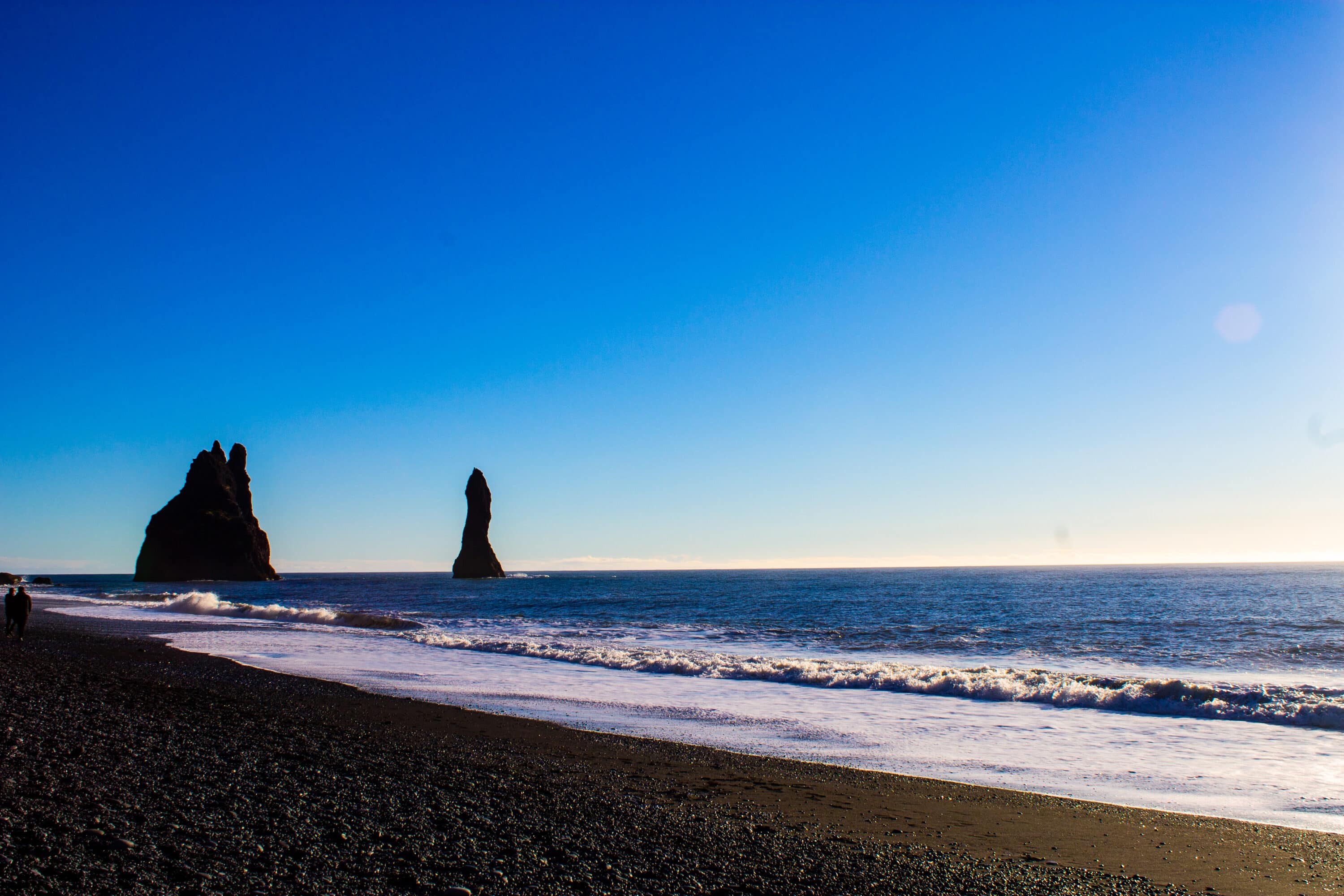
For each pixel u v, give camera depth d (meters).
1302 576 142.12
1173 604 56.34
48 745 9.03
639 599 74.31
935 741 12.21
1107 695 15.34
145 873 5.27
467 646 26.66
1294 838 7.40
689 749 11.35
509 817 7.25
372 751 10.15
